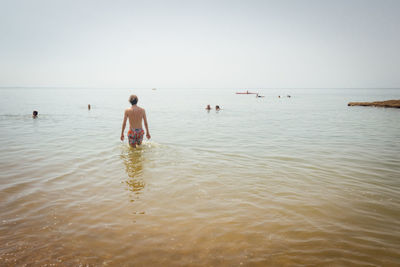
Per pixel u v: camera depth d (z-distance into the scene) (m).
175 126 12.73
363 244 2.68
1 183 4.30
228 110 24.52
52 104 31.25
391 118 17.19
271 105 33.22
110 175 4.83
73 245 2.58
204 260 2.38
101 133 10.17
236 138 9.32
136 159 6.05
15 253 2.41
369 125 13.43
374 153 6.95
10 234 2.74
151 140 8.77
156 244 2.63
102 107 27.19
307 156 6.59
